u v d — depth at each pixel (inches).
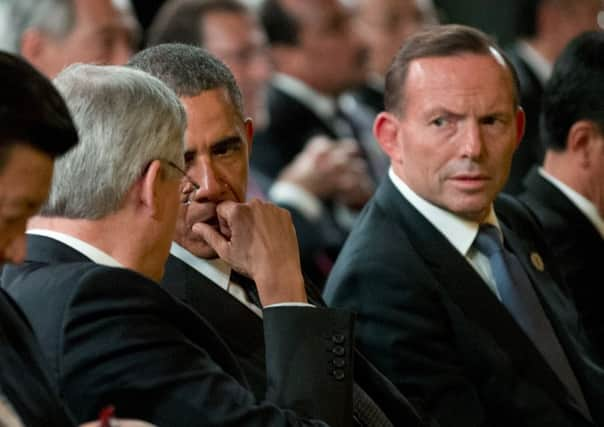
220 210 410.0
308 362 387.9
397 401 434.3
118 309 354.0
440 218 471.8
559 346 480.7
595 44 539.2
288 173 732.7
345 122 835.4
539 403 459.5
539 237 510.3
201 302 414.3
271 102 808.9
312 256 703.7
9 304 345.1
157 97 366.6
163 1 865.5
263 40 749.3
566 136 540.1
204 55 421.1
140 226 365.7
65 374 351.6
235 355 410.9
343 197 735.7
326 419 383.9
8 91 298.0
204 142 411.2
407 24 917.2
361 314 459.5
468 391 454.0
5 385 323.3
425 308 456.1
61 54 647.1
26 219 304.5
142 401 352.2
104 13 652.7
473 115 463.5
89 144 361.7
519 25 863.7
